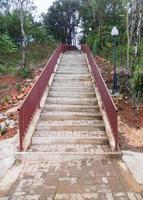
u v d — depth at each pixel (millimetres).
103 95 9492
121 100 10250
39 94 9695
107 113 8648
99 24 22953
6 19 22516
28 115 8031
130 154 7066
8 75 14891
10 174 6051
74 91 11422
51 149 7352
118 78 11977
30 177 5883
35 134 8148
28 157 6859
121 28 19359
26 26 22938
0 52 19281
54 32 38156
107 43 20281
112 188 5367
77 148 7449
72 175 5961
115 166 6457
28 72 14586
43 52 22844
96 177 5855
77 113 9430
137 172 6102
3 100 11438
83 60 17391
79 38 37219
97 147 7543
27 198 5016
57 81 12555
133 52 12805
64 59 17859
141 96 10297
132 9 13062
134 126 8719
